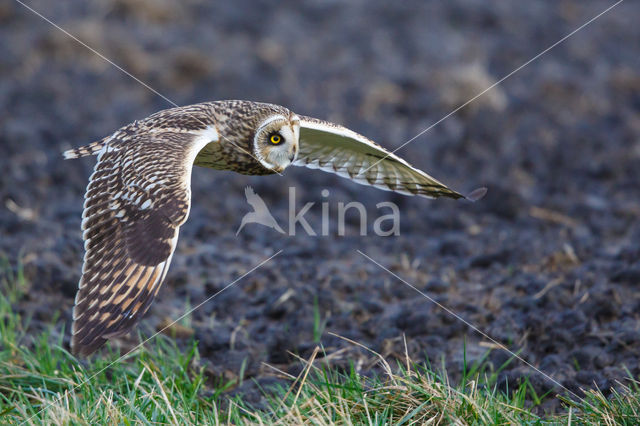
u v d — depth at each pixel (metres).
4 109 20.22
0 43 24.86
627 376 8.73
